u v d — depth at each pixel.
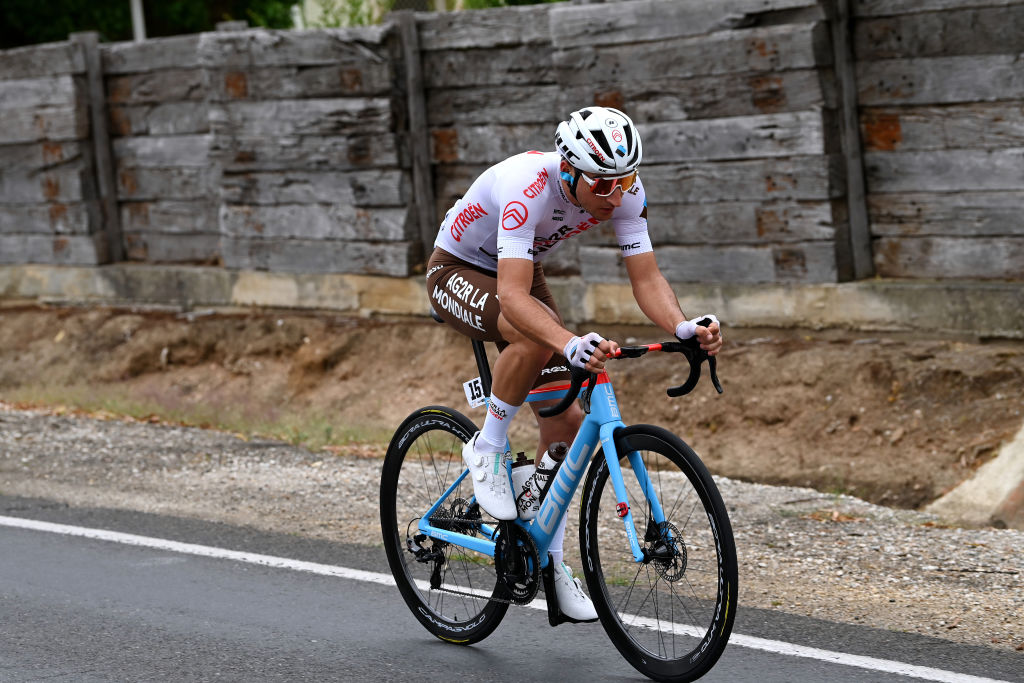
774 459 23.70
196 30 57.91
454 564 14.80
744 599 15.27
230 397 32.50
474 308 13.19
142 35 52.12
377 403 30.33
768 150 25.75
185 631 14.39
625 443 12.09
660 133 27.16
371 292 32.41
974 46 23.77
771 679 12.48
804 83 25.02
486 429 13.02
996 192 23.98
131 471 23.00
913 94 24.67
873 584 15.70
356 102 31.36
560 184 12.38
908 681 12.36
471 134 30.62
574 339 11.33
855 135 25.42
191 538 18.53
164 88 35.84
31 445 25.20
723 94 26.09
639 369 27.14
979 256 24.39
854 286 25.30
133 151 36.97
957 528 18.56
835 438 23.53
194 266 36.31
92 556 17.62
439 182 31.72
